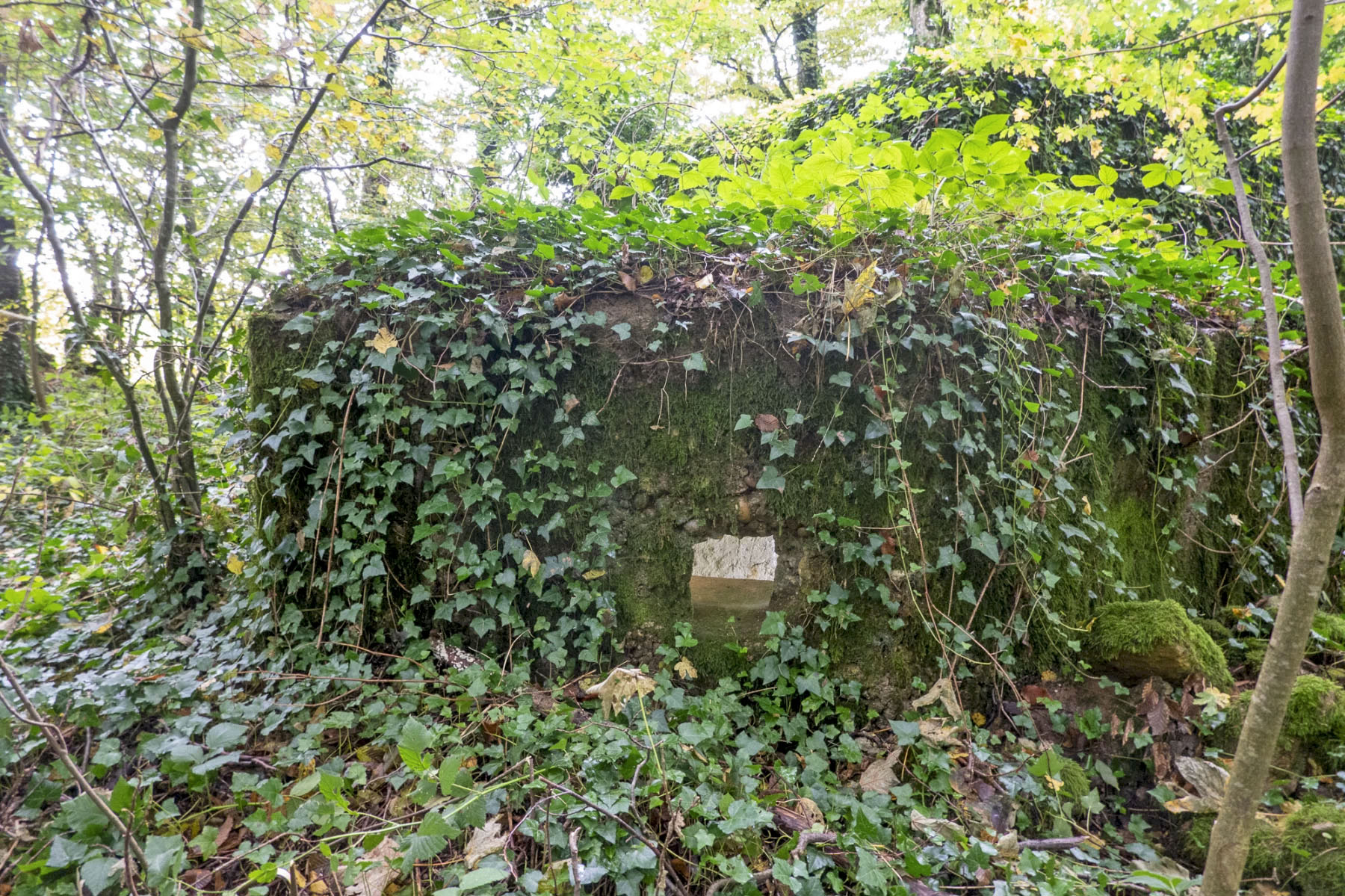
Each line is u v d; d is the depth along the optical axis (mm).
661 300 2996
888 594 2898
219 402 3809
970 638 2885
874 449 2930
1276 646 1552
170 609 3598
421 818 2193
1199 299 3816
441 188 5391
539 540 3053
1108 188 3164
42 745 2361
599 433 3049
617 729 2426
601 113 6168
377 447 2977
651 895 1902
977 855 2012
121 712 2521
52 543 4305
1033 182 3197
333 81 3350
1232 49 5977
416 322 2930
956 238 2965
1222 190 3807
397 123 4414
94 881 1739
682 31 6066
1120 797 2650
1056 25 4164
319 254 4246
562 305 3002
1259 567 3822
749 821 1969
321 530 3029
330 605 3014
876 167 2861
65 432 5395
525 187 4375
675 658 2920
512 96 5445
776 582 2992
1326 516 1448
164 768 2230
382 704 2672
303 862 2074
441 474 2951
